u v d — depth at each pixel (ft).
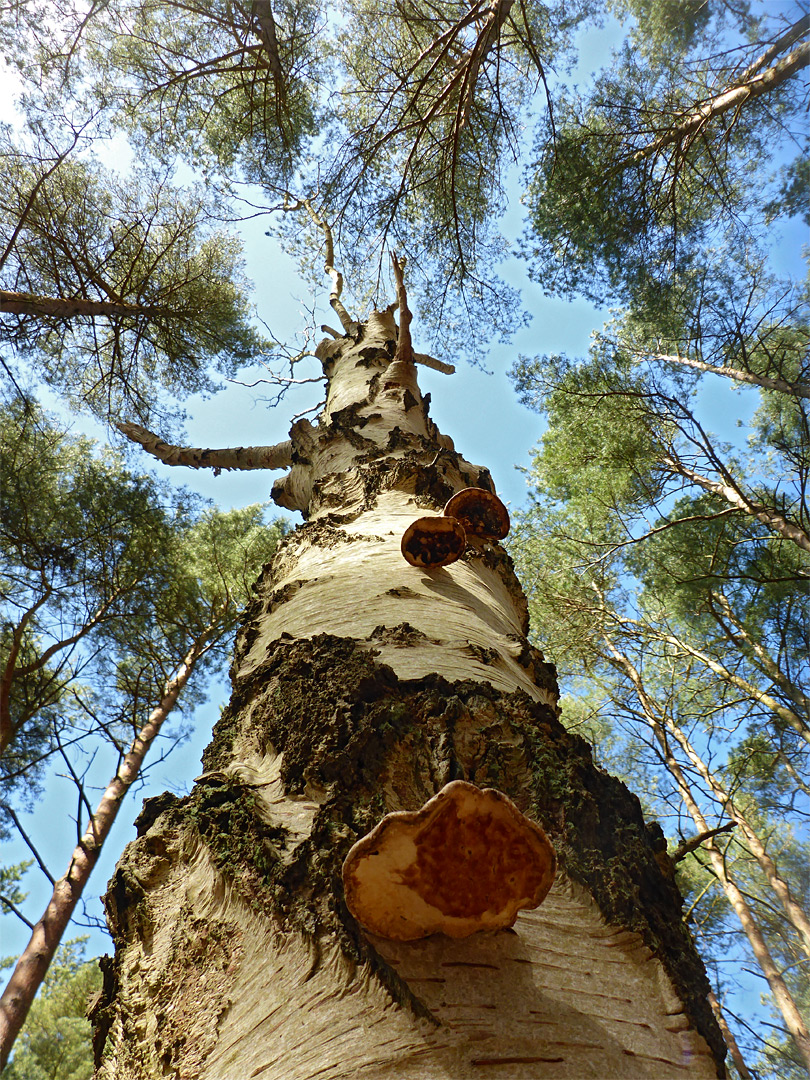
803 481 32.96
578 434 41.06
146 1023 5.80
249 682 8.93
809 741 34.63
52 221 31.55
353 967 4.95
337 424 18.99
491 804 4.99
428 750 6.86
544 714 7.68
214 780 7.43
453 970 4.88
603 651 45.37
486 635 9.93
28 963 23.81
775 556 37.83
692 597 39.73
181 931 6.16
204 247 36.70
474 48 23.70
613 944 5.54
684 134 32.01
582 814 6.52
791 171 33.17
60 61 28.25
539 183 34.01
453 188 28.37
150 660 38.99
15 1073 40.40
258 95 32.19
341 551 12.60
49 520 35.42
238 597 43.06
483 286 35.04
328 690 7.47
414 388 20.88
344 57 32.99
